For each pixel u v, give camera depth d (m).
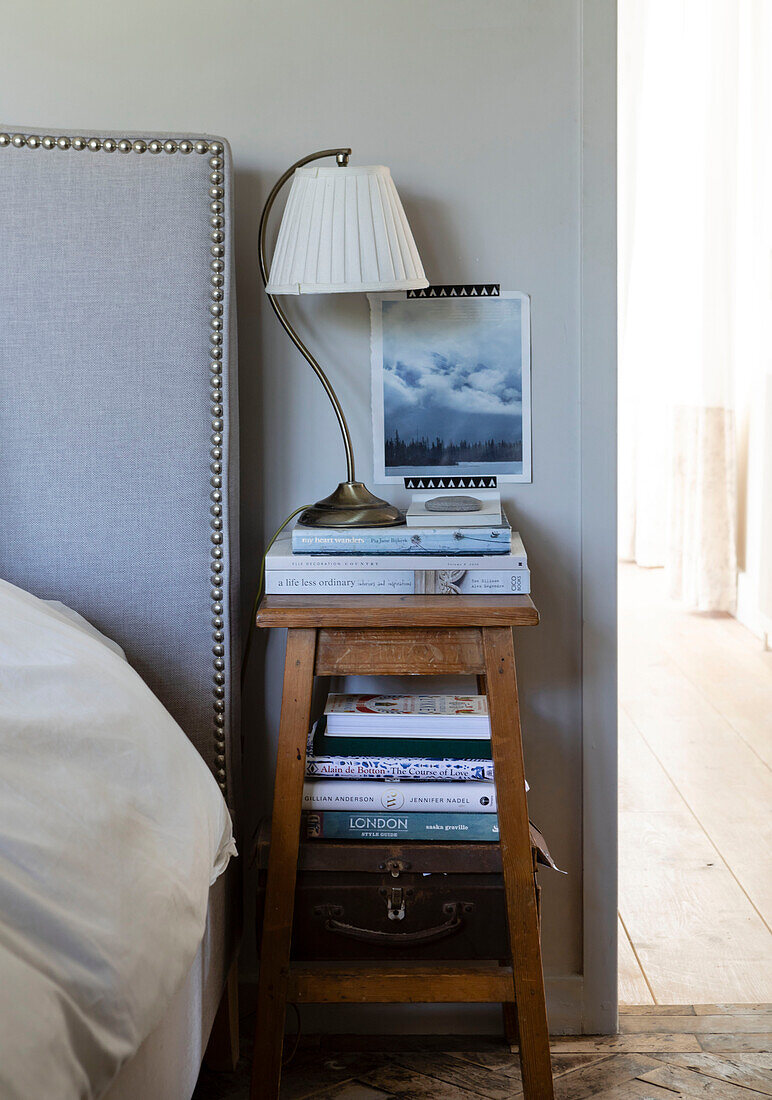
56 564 1.58
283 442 1.72
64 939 0.96
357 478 1.72
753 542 4.20
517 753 1.43
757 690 3.50
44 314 1.53
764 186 4.01
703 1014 1.79
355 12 1.62
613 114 1.60
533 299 1.67
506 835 1.43
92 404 1.55
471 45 1.62
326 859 1.47
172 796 1.24
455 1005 1.75
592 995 1.75
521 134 1.63
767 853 2.38
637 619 4.42
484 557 1.47
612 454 1.67
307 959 1.48
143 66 1.63
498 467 1.71
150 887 1.09
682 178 4.50
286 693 1.44
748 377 4.34
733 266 4.17
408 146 1.64
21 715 1.14
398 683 1.79
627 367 5.06
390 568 1.48
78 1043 0.92
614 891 1.74
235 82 1.64
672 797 2.69
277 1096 1.48
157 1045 1.14
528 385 1.68
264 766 1.78
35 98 1.64
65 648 1.28
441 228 1.66
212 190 1.53
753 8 3.97
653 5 4.47
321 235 1.43
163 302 1.54
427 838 1.47
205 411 1.57
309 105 1.64
